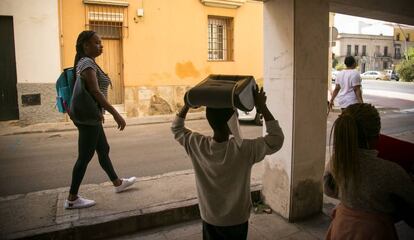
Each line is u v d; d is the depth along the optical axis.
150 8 11.48
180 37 12.12
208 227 2.08
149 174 5.52
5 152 7.10
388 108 14.71
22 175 5.50
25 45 9.88
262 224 3.76
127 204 3.93
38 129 9.47
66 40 10.45
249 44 13.54
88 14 10.62
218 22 13.15
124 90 11.44
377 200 1.78
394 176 1.76
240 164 1.95
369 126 1.87
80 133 3.66
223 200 1.99
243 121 10.38
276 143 1.96
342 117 1.91
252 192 4.22
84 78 3.51
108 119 10.88
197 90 1.95
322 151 3.92
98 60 11.17
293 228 3.67
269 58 3.89
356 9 4.73
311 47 3.67
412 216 1.76
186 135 2.14
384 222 1.78
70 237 3.35
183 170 5.62
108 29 11.12
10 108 10.14
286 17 3.62
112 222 3.51
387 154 2.38
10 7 9.62
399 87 28.23
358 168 1.81
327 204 4.29
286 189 3.80
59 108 3.88
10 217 3.60
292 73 3.60
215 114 1.96
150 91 11.82
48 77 10.17
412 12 5.54
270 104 3.93
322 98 3.83
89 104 3.54
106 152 4.18
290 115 3.67
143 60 11.60
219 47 13.34
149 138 8.52
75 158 6.60
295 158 3.71
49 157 6.68
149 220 3.69
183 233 3.60
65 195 4.26
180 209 3.83
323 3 3.71
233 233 2.01
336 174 1.90
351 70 5.82
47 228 3.33
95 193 4.30
